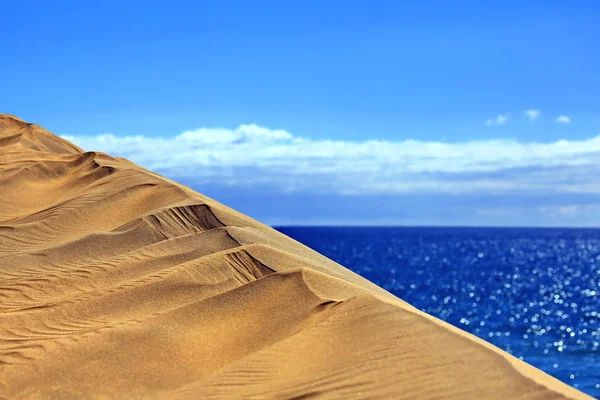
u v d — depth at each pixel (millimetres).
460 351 4410
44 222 10445
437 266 70625
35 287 7898
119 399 4820
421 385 4129
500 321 30281
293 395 4238
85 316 6637
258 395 4316
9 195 12039
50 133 16969
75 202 11000
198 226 9977
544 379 4348
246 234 9352
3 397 4992
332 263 10195
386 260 78500
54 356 5492
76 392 4977
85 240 9383
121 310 6691
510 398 3934
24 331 6348
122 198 11023
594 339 25281
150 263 8422
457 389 4059
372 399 4094
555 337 25719
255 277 7512
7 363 5480
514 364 4250
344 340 4734
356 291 6156
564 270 71625
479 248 130875
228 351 5273
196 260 7574
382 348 4555
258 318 5664
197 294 6973
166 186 11195
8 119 17328
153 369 5145
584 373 19109
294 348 4805
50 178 13070
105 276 8109
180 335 5559
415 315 4852
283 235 10953
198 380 4840
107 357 5359
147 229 9625
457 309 34719
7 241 9883
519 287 48344
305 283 6035
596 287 49531
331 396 4172
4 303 7453
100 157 13742
